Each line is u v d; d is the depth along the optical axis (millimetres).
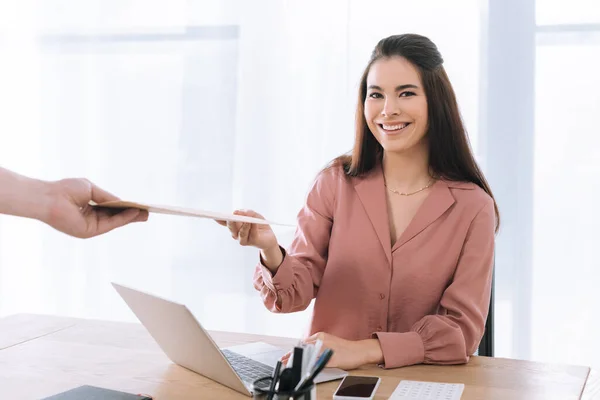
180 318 1180
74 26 3230
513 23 2775
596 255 2727
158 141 3174
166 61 3148
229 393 1239
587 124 2723
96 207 1199
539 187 2770
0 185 1062
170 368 1387
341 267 1774
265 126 3051
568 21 2729
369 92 1739
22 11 3266
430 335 1466
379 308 1745
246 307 3113
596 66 2707
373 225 1771
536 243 2779
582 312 2744
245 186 3084
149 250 3195
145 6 3158
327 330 1794
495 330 2822
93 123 3230
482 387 1291
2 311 3344
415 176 1808
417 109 1696
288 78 3016
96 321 1776
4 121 3307
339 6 2936
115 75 3203
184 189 3152
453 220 1725
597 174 2721
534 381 1332
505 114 2791
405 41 1719
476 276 1660
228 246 3123
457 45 2824
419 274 1709
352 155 1877
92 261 3254
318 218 1870
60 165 3268
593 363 2740
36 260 3309
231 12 3066
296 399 1013
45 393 1235
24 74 3281
